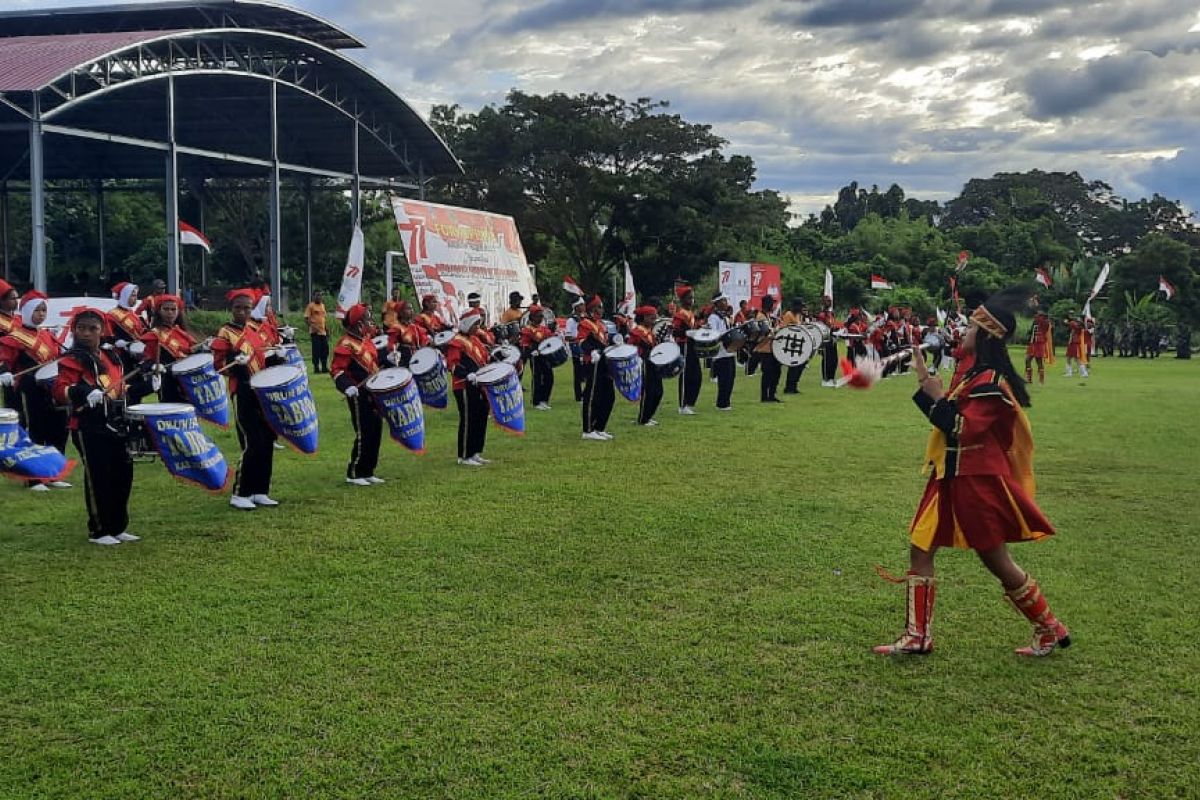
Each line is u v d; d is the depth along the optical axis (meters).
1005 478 5.28
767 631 5.78
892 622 5.96
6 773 4.14
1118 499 9.57
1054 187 82.62
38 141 22.27
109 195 45.28
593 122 43.62
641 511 8.87
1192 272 53.50
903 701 4.87
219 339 9.05
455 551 7.48
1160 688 5.04
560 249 48.53
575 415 16.09
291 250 43.12
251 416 8.91
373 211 45.25
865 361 5.68
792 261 56.22
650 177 43.97
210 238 42.97
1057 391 21.78
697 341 16.47
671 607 6.21
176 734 4.48
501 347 13.32
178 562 7.18
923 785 4.10
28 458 8.74
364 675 5.13
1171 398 19.94
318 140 36.81
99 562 7.16
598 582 6.73
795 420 15.61
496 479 10.41
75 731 4.52
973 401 5.28
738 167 46.59
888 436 13.77
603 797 3.98
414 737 4.46
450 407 16.61
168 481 10.13
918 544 5.40
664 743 4.41
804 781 4.11
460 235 24.53
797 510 8.95
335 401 17.39
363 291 40.34
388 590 6.52
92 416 7.55
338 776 4.12
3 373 10.01
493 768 4.20
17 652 5.41
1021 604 5.35
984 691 4.99
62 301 17.83
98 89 24.56
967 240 62.66
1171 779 4.16
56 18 29.78
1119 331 45.66
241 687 4.97
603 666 5.26
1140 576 6.94
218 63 28.28
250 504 8.94
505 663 5.29
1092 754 4.36
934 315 29.11
